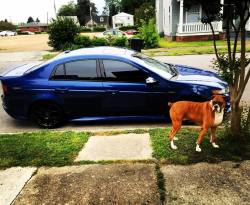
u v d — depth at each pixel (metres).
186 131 6.01
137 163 4.87
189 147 5.29
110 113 6.74
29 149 5.59
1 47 32.66
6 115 8.09
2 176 4.74
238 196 3.94
